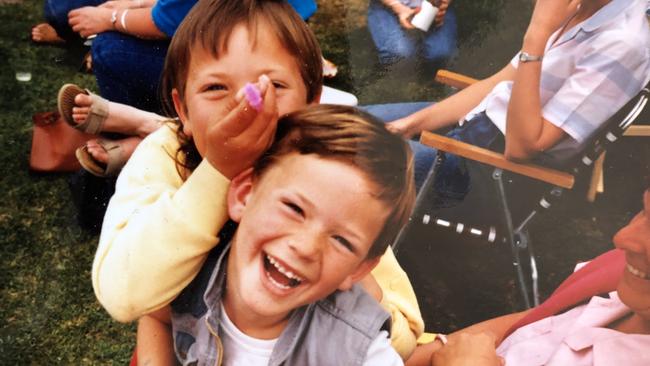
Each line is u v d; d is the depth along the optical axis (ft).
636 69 4.83
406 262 5.68
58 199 8.14
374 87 5.83
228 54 3.86
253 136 3.38
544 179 5.25
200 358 4.08
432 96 5.61
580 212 5.39
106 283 3.76
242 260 3.67
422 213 5.65
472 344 5.02
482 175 5.57
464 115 5.43
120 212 4.00
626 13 4.77
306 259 3.48
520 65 4.96
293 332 3.96
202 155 4.04
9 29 10.02
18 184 8.28
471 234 5.66
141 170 4.19
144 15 7.90
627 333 4.68
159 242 3.64
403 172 3.57
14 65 9.56
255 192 3.55
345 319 3.96
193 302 4.07
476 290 5.50
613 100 4.92
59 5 9.11
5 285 7.45
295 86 3.94
